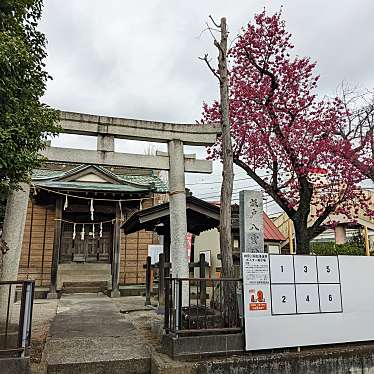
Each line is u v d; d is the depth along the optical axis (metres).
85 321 9.43
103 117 8.51
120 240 17.77
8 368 4.98
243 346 6.32
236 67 12.07
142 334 7.93
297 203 11.56
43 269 17.03
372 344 7.25
